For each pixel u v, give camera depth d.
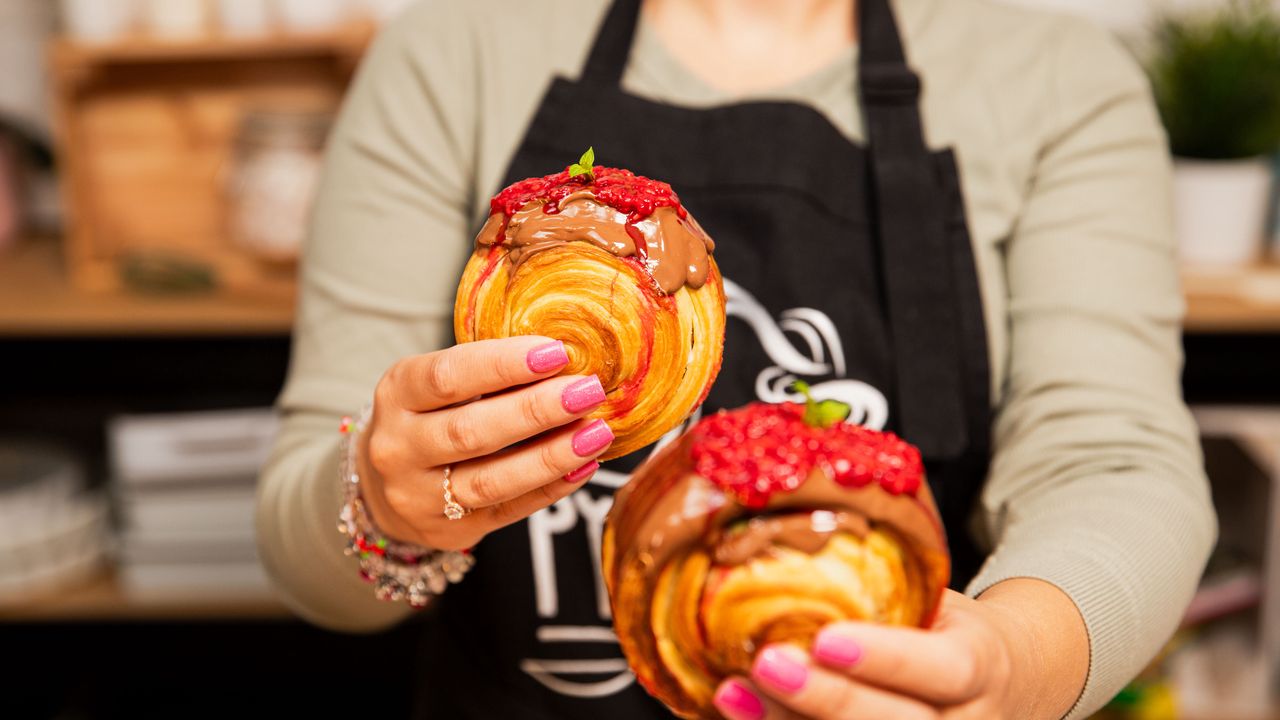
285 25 1.61
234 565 1.70
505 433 0.60
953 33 0.93
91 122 1.71
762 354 0.87
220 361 1.94
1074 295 0.85
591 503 0.87
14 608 1.66
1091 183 0.88
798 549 0.53
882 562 0.54
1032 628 0.63
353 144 0.90
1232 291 1.54
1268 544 1.55
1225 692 1.60
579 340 0.61
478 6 0.93
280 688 2.11
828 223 0.89
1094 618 0.67
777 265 0.87
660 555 0.54
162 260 1.66
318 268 0.89
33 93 1.84
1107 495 0.76
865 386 0.87
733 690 0.54
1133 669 0.69
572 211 0.62
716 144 0.89
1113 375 0.82
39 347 1.92
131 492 1.67
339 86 1.74
